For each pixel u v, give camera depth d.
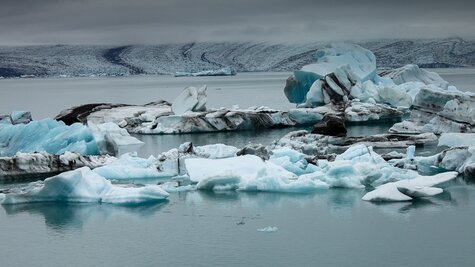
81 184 32.03
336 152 43.53
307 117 60.97
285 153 38.09
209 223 27.95
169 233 26.78
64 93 164.75
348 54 75.88
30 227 28.14
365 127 58.38
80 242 26.06
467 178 34.81
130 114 62.16
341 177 33.69
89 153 42.19
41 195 32.09
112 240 26.16
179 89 183.75
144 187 31.70
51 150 43.00
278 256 23.89
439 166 36.28
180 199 32.00
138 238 26.28
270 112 60.91
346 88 66.06
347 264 23.08
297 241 25.39
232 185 33.66
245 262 23.42
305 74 71.44
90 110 64.31
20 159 38.03
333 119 48.56
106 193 31.83
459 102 50.59
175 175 37.28
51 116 87.75
